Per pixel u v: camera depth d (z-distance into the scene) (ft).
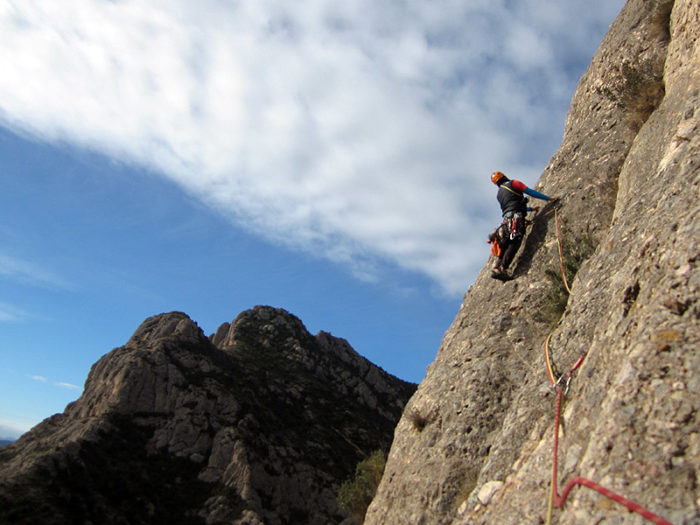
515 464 17.88
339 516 185.37
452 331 30.83
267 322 344.90
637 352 13.03
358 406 289.33
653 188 19.56
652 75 27.09
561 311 24.38
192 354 235.81
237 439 189.57
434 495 22.09
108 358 242.17
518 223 28.68
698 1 22.61
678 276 13.48
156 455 178.50
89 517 134.00
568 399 17.13
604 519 11.02
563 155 31.86
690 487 10.12
